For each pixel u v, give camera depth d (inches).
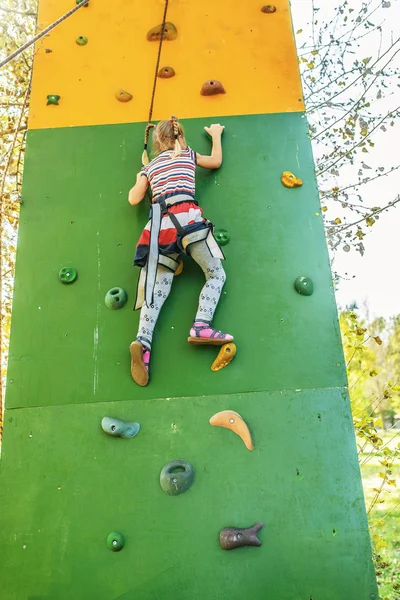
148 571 102.7
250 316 122.3
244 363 117.8
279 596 100.7
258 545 103.3
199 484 108.0
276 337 120.3
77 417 114.3
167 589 101.6
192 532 104.7
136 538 104.7
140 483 108.5
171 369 117.4
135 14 159.8
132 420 113.0
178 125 130.2
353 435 111.8
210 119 144.7
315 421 112.8
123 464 110.0
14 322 124.0
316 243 130.0
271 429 112.0
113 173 138.9
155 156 132.3
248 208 133.6
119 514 106.6
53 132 144.3
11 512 108.0
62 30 157.6
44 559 104.5
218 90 146.9
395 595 218.1
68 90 149.6
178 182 121.6
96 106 147.6
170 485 106.4
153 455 110.3
